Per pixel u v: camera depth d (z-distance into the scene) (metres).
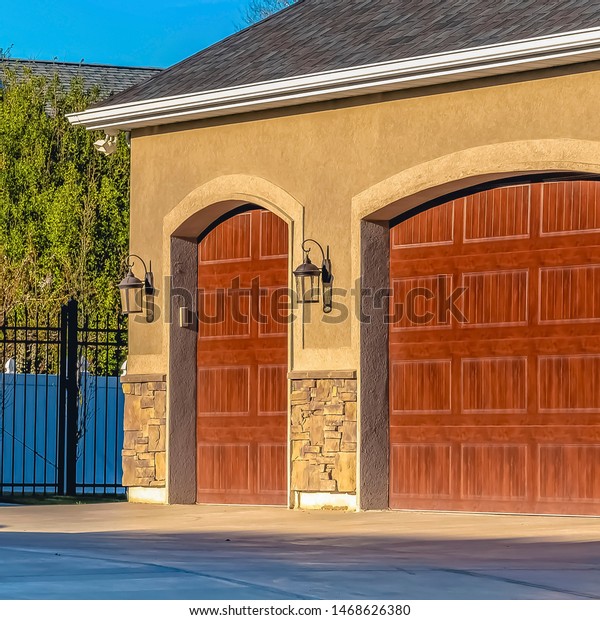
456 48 15.37
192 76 18.70
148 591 8.93
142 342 19.17
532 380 15.78
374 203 16.67
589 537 12.88
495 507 15.98
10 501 19.58
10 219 29.72
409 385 16.83
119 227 29.81
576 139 14.91
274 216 18.17
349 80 16.28
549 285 15.70
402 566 10.46
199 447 18.86
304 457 17.22
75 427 20.41
